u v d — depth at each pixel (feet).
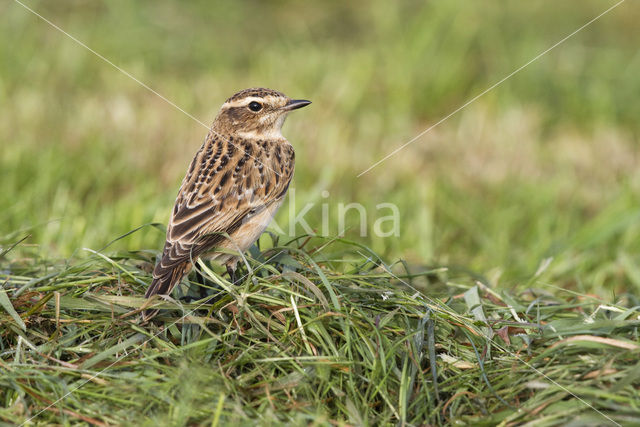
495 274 35.29
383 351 23.67
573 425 21.26
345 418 22.50
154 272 26.16
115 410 22.25
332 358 23.47
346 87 62.64
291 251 28.71
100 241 37.68
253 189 29.50
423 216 42.52
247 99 31.89
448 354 25.03
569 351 24.41
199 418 21.83
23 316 25.34
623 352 23.59
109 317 25.64
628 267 37.65
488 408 22.98
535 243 43.04
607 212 44.80
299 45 73.61
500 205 47.83
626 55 72.28
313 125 56.54
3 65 63.16
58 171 45.78
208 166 29.50
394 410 22.41
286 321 24.82
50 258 33.12
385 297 26.32
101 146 50.11
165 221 39.91
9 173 45.57
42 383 23.02
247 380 23.12
